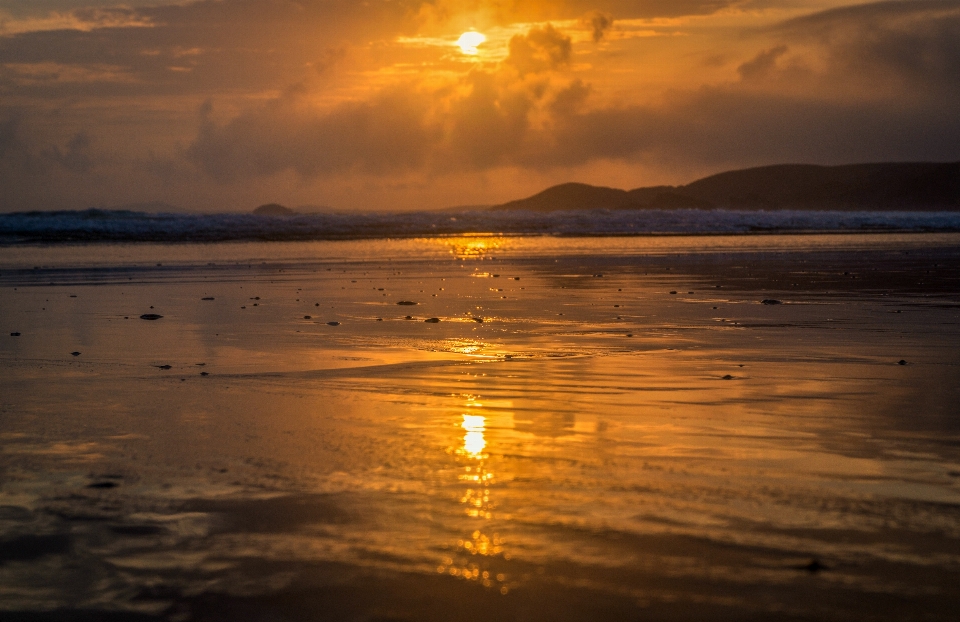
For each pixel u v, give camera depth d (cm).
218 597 318
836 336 1009
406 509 402
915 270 2036
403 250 3055
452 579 327
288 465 477
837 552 348
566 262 2388
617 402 645
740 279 1831
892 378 739
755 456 488
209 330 1091
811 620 293
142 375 777
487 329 1090
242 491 431
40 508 409
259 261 2516
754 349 914
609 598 310
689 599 308
